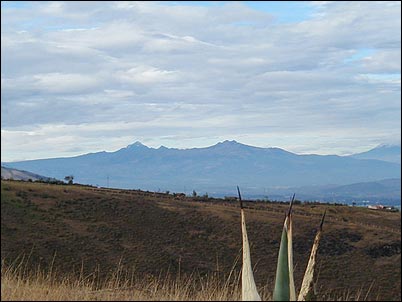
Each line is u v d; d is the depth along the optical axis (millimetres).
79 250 31766
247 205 52562
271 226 38406
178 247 33844
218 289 8859
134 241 35031
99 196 48000
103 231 37031
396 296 24500
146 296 8539
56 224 37688
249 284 5918
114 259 29953
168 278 9750
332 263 31484
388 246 34844
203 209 45062
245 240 5977
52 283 9156
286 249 6055
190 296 8625
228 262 30766
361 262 31281
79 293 8484
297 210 52500
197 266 28359
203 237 36531
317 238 6352
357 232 38719
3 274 9641
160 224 40094
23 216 38188
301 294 6336
